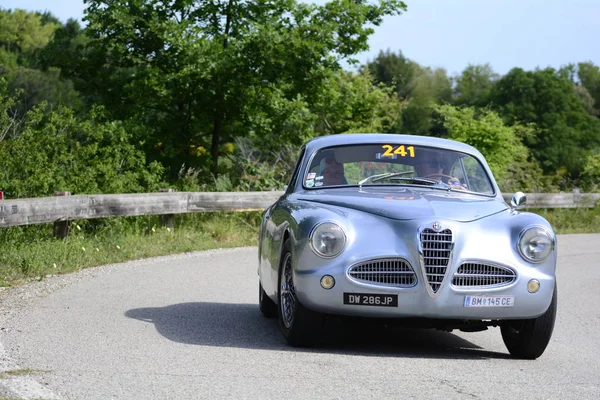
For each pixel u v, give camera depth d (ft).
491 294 21.09
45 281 32.96
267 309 27.09
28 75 230.48
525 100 294.25
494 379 18.92
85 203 43.91
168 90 75.10
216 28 78.69
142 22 75.66
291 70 74.64
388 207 21.91
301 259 21.13
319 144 26.45
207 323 25.26
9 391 15.85
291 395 16.47
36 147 51.44
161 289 32.42
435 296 20.88
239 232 55.93
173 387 16.79
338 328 26.16
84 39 81.35
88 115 62.34
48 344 20.85
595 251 57.41
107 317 25.34
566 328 28.78
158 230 51.13
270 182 69.97
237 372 18.39
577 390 18.19
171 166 76.79
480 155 26.66
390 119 135.44
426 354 22.26
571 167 285.84
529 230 21.67
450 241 21.06
